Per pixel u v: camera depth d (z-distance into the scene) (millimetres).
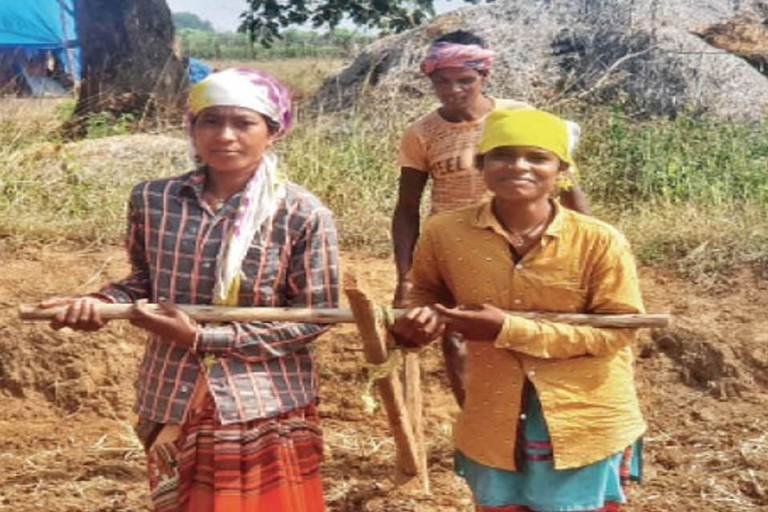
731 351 6777
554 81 11695
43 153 9297
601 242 3840
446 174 5363
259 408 3939
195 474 3965
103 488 5660
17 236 7898
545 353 3797
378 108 10727
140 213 4078
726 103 11250
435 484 5680
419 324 3805
